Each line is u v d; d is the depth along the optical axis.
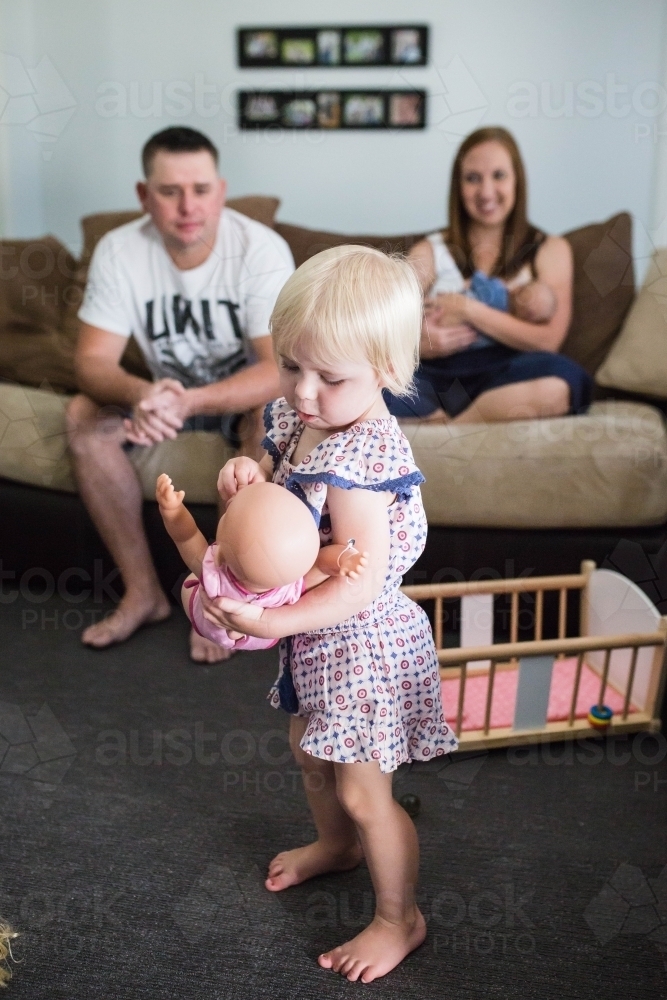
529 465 1.56
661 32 2.34
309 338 0.74
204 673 1.53
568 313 1.84
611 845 1.11
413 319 0.78
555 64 2.39
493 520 1.59
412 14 2.40
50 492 1.73
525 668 1.27
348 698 0.87
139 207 2.54
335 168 2.53
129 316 1.64
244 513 0.70
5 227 2.51
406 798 1.17
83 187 2.52
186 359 1.67
